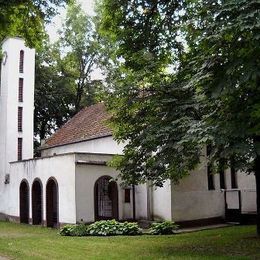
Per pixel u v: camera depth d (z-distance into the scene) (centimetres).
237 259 1065
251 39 838
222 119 941
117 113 1371
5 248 1365
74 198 1962
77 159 1980
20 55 2856
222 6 905
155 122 1261
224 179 2250
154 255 1177
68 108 4075
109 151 2330
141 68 1338
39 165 2306
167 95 1270
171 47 1474
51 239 1588
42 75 3834
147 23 1517
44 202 2239
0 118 2861
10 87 2784
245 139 960
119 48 1522
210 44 912
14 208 2597
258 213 1449
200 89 1010
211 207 2119
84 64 3862
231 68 829
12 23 1425
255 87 867
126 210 2114
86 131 2675
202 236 1605
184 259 1100
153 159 1264
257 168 1295
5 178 2734
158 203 2027
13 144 2759
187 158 1194
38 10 1441
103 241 1503
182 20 1425
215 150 1038
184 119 1151
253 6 880
